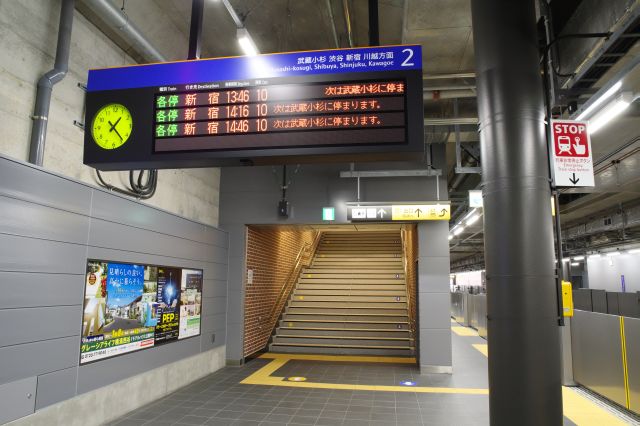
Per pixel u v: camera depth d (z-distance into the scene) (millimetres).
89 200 5324
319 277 14398
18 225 4285
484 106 3807
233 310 9523
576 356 7422
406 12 5227
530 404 3348
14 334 4184
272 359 10062
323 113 3947
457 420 5840
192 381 7801
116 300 5777
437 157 9586
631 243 17641
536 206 3557
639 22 4215
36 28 4938
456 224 14695
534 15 3885
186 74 4180
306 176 9727
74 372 4977
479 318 14625
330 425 5609
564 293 5516
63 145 5336
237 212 9828
